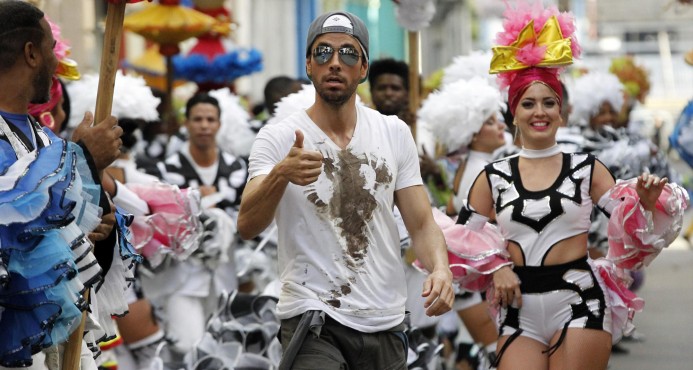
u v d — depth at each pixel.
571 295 11.88
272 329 14.08
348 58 10.51
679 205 11.70
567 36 12.39
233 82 29.33
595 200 12.05
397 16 17.02
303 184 9.91
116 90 15.30
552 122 12.16
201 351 14.03
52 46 9.47
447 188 17.33
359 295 10.43
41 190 8.69
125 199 13.66
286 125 10.73
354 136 10.63
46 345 8.87
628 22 71.06
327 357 10.30
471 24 90.62
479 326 15.50
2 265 8.52
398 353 10.76
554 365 11.88
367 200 10.52
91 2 33.34
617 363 19.09
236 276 16.48
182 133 21.64
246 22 58.53
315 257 10.43
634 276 21.22
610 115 21.62
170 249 13.99
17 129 9.23
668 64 67.62
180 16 24.80
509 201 12.12
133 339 15.24
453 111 15.77
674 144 17.22
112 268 10.46
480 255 12.10
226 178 17.78
